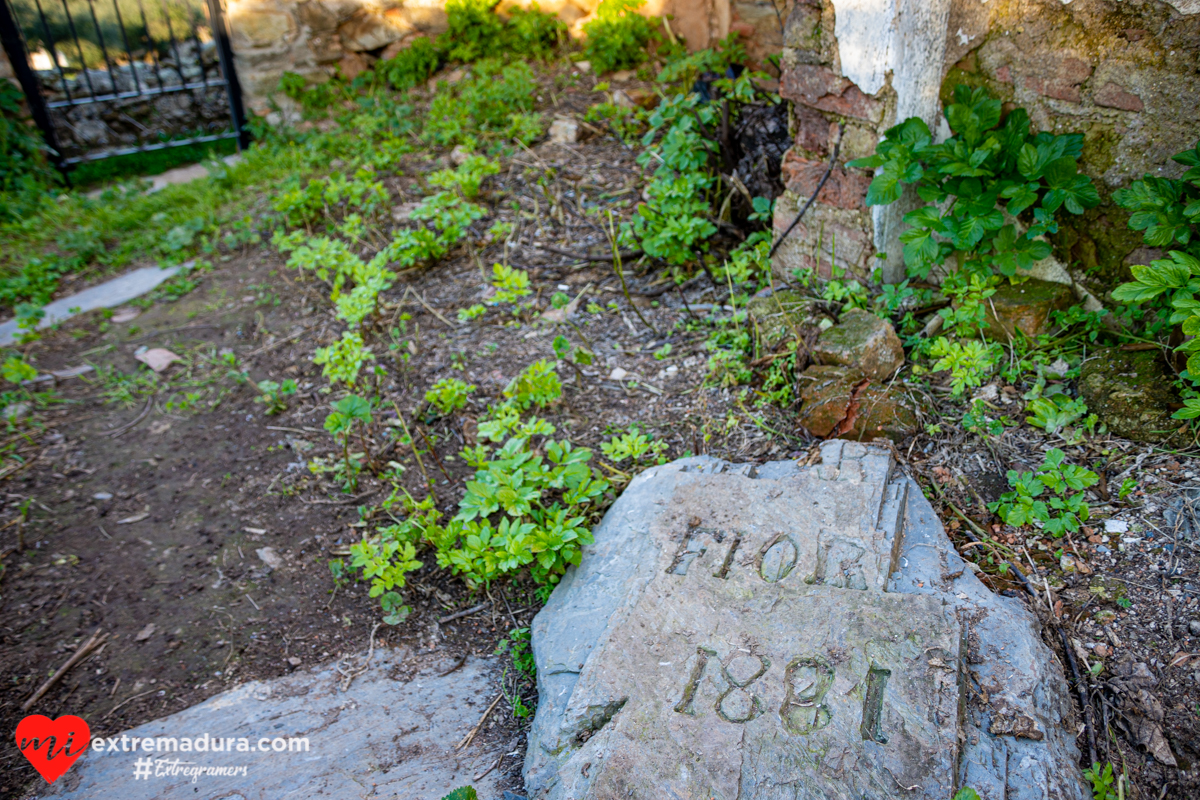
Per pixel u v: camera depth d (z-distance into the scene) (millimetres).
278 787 2402
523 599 2996
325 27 7758
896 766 1974
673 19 6969
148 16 7949
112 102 8016
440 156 6277
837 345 3318
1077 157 3076
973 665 2209
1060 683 2211
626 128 5879
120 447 3955
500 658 2807
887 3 3152
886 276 3715
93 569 3264
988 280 3348
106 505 3592
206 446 3912
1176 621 2344
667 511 2797
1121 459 2791
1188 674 2232
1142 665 2283
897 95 3334
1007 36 3141
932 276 3607
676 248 4316
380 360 4273
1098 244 3158
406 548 2963
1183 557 2473
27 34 7664
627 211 5051
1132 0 2783
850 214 3736
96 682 2811
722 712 2148
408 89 7582
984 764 1987
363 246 5254
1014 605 2383
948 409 3154
